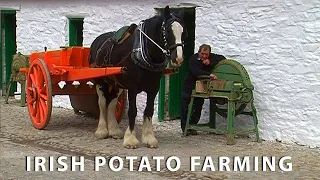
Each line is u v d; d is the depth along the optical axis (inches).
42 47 443.5
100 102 312.7
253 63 309.7
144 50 269.0
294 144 293.7
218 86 296.8
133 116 284.0
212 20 327.9
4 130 333.7
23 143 297.6
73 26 424.2
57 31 430.0
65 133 325.7
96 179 227.6
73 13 414.3
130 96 282.2
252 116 306.3
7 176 231.6
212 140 305.4
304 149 283.6
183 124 319.6
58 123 360.2
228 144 293.0
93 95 354.0
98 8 394.9
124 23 378.0
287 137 297.1
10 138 310.3
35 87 334.3
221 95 294.7
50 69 326.0
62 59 322.0
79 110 386.6
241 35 314.7
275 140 301.7
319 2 282.2
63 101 427.8
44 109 329.1
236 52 317.4
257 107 308.0
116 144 294.2
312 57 286.2
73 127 346.3
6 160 258.8
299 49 290.5
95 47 315.6
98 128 313.7
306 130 289.6
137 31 276.4
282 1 296.0
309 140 288.2
